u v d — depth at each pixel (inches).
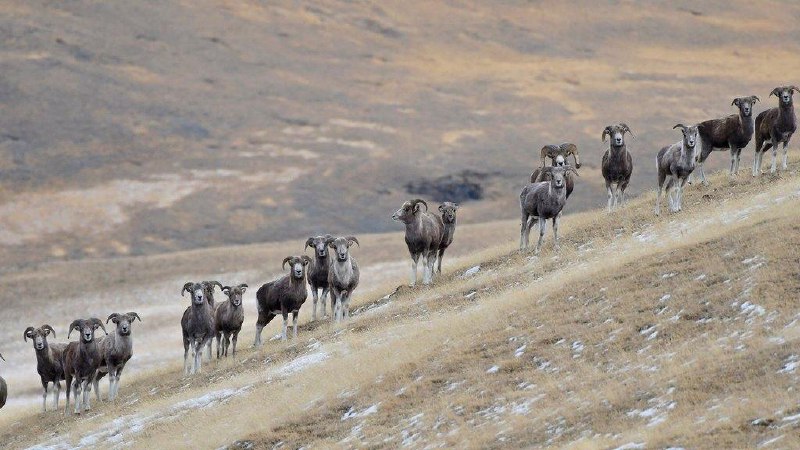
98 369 5487.2
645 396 3080.7
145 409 4901.6
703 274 3946.9
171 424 4515.3
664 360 3319.4
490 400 3518.7
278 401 4284.0
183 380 5413.4
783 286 3543.3
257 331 5812.0
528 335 4013.3
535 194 5634.8
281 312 5698.8
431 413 3575.3
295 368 4830.2
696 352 3292.3
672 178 5585.6
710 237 4419.3
